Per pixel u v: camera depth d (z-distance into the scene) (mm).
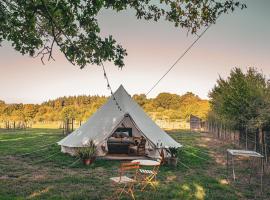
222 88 24594
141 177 11352
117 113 16422
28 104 87688
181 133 37719
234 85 20766
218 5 7922
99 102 70562
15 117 74375
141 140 16719
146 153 16109
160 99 96250
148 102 93625
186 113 66188
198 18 8273
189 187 9984
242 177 11742
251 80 20031
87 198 8477
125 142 17297
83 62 7102
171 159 13875
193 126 47281
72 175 11594
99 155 15445
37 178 11023
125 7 7082
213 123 34406
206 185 10289
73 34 7195
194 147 21594
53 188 9539
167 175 11891
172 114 69312
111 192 9180
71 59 6984
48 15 6387
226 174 12328
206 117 41438
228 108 20891
